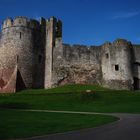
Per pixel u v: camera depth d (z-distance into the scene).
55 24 62.50
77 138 16.23
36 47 59.50
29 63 57.56
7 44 57.78
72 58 60.81
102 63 60.84
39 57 59.94
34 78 58.22
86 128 20.03
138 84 61.47
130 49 61.12
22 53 57.09
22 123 21.92
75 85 57.94
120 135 16.97
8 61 57.19
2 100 44.84
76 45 61.38
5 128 19.44
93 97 45.38
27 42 57.88
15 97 46.75
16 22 58.06
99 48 61.72
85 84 59.62
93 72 60.69
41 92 51.41
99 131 18.61
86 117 26.86
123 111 35.16
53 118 25.77
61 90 52.91
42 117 26.42
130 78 59.34
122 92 48.28
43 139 16.08
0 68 57.84
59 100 44.25
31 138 16.39
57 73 59.91
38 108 38.34
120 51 59.56
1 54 58.22
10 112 30.83
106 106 39.81
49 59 60.69
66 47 61.00
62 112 32.78
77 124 21.88
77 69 60.50
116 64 59.38
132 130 18.80
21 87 55.84
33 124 21.55
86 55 61.19
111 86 58.84
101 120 24.38
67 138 16.28
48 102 43.03
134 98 44.97
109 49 60.44
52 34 61.41
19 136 16.86
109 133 17.72
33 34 59.25
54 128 19.84
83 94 46.31
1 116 26.73
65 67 60.25
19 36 57.53
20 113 29.88
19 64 56.59
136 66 61.84
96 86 57.62
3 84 56.84
